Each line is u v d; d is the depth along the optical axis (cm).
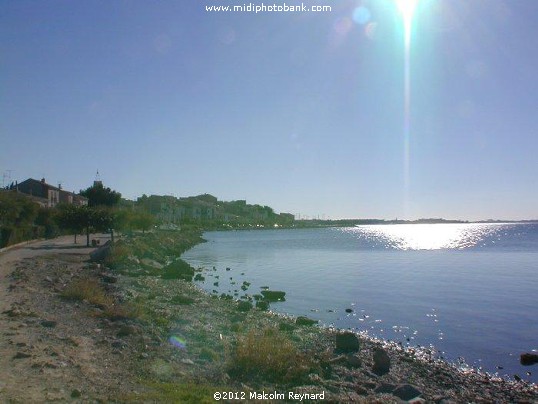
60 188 10488
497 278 4484
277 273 4903
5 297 2180
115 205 11081
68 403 979
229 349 1664
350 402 1287
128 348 1505
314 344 1998
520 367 1858
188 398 1084
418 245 10331
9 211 5675
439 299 3319
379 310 2945
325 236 16125
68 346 1436
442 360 1933
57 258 4159
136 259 4416
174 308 2520
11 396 984
